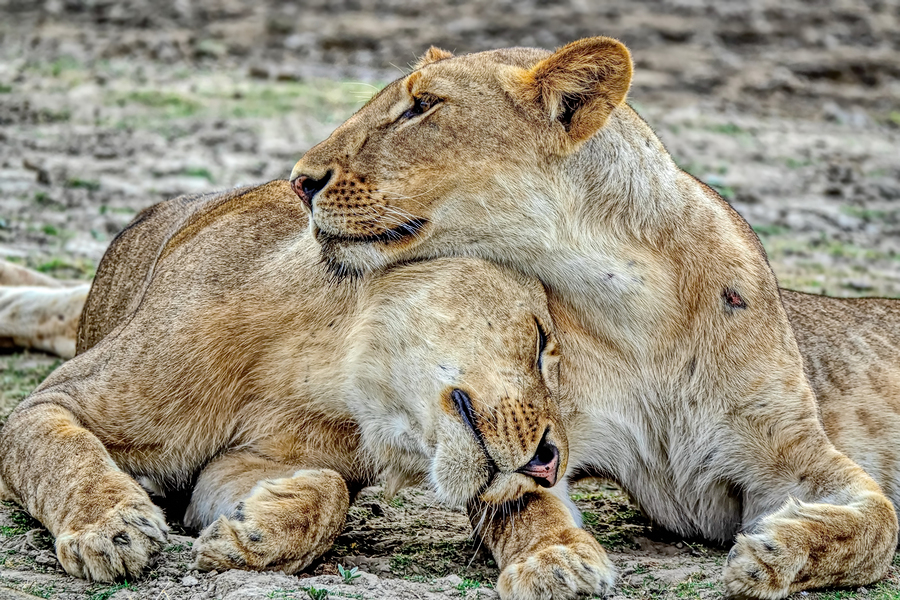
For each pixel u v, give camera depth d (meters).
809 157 27.27
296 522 7.61
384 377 8.23
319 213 8.41
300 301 8.48
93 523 7.39
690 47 34.94
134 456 8.52
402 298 8.18
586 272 8.76
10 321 13.33
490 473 7.79
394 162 8.52
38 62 26.89
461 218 8.63
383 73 29.89
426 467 8.38
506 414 7.75
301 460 8.55
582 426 8.91
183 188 19.48
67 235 16.89
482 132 8.64
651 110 29.61
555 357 8.31
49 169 19.64
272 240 8.95
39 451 7.98
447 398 7.83
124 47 28.95
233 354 8.48
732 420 8.97
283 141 23.12
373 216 8.43
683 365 8.91
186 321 8.49
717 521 9.32
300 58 30.77
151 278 9.55
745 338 8.95
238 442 8.62
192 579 7.25
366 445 8.48
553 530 7.85
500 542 8.02
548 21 35.16
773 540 7.67
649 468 9.17
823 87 33.66
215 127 23.53
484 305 7.98
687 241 8.99
